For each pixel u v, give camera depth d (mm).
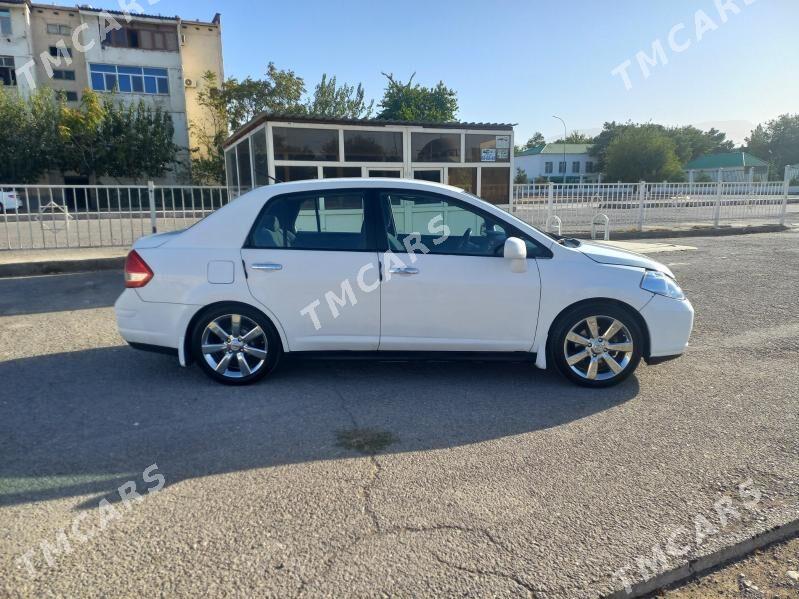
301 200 4457
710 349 5488
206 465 3225
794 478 3109
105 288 8344
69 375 4738
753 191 17672
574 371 4461
